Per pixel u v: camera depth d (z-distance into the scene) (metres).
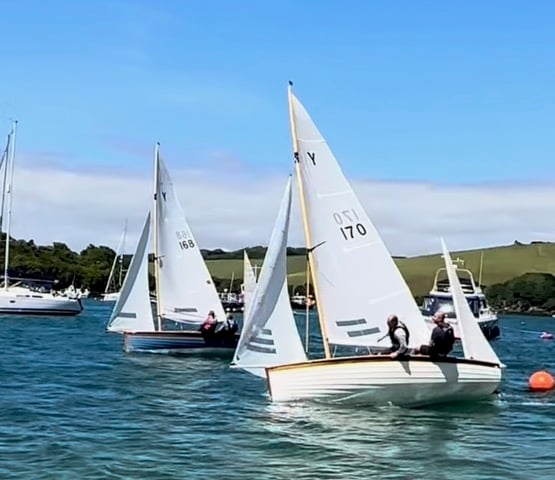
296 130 22.14
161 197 40.31
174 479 13.38
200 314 40.00
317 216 22.09
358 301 22.06
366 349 23.69
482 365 21.03
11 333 50.28
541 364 37.44
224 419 19.03
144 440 16.44
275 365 20.64
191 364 33.28
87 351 38.53
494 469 14.52
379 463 14.77
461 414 20.25
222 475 13.70
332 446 16.05
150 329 38.25
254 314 21.25
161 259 40.19
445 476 13.95
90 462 14.36
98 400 22.03
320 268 22.02
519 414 20.58
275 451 15.53
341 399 19.98
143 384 25.92
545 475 14.12
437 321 20.45
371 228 22.33
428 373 20.19
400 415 19.59
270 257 21.41
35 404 20.86
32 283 84.44
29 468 13.86
